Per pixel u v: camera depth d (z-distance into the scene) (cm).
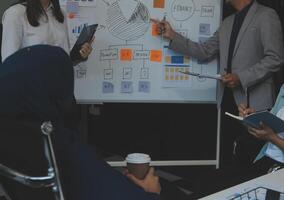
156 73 338
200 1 338
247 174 233
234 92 318
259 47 312
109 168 129
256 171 235
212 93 348
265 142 260
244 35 313
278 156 229
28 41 267
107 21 326
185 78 343
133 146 386
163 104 386
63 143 122
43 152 115
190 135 392
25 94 111
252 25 311
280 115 227
